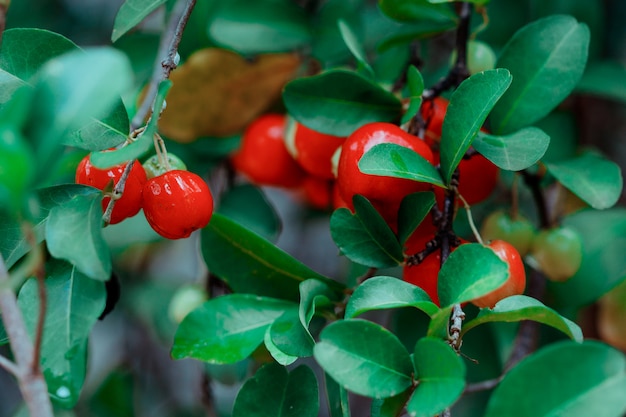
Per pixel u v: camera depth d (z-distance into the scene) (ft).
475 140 1.32
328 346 1.17
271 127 1.63
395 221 1.33
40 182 1.14
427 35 1.50
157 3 1.30
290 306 1.36
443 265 1.22
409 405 1.16
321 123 1.38
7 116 1.09
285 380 1.27
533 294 1.64
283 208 2.31
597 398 1.13
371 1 1.86
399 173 1.24
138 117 1.47
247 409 1.27
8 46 1.25
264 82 1.64
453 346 1.22
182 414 2.05
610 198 1.39
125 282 2.08
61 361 1.21
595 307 1.76
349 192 1.30
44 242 1.26
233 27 1.67
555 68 1.38
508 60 1.38
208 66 1.59
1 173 1.08
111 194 1.24
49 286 1.24
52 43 1.26
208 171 1.69
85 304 1.23
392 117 1.39
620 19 1.80
